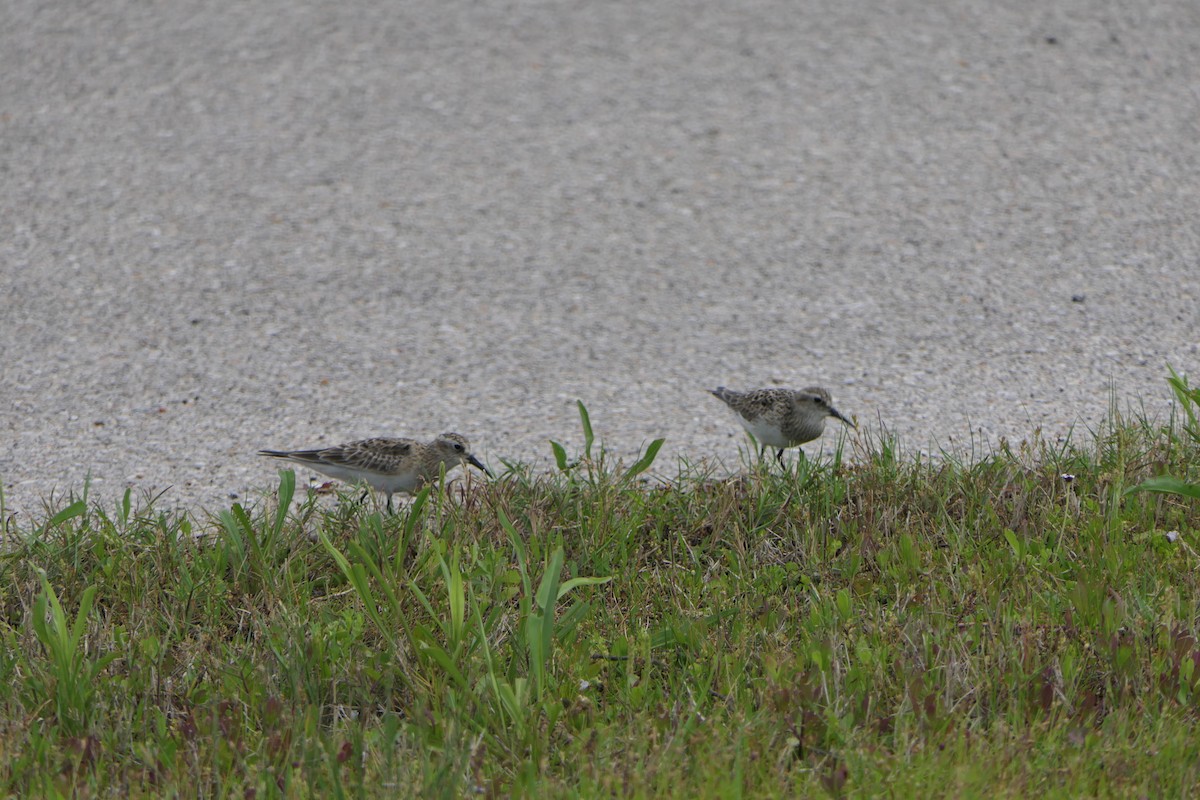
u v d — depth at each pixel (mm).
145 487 11938
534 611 8969
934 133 18984
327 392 13672
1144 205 16938
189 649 9234
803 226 16953
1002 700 8461
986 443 12258
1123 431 11625
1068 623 9156
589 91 20438
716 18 22516
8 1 22891
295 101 20234
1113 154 18172
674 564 10328
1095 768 7723
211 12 22766
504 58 21406
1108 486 10891
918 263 15961
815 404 11711
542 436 12773
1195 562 9875
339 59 21359
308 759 7906
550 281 15953
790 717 8312
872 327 14625
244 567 10078
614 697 8703
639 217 17359
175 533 10539
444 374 14000
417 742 8141
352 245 16797
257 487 11953
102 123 19578
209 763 8094
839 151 18688
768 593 9922
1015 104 19562
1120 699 8398
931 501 10961
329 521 10844
